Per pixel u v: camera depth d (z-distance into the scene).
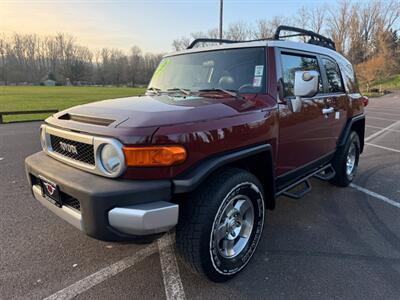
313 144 3.76
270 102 2.95
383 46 56.72
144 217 2.06
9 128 11.77
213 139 2.34
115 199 2.09
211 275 2.53
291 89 3.32
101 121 2.38
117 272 2.80
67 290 2.55
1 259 2.97
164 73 3.81
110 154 2.16
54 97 36.56
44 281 2.66
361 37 61.53
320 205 4.30
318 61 3.93
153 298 2.47
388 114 18.42
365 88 49.41
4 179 5.32
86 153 2.35
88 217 2.16
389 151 7.86
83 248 3.18
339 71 4.54
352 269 2.84
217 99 2.84
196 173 2.23
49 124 2.77
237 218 2.72
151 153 2.10
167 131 2.14
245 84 3.12
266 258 3.02
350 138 4.80
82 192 2.16
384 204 4.35
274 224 3.73
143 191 2.11
